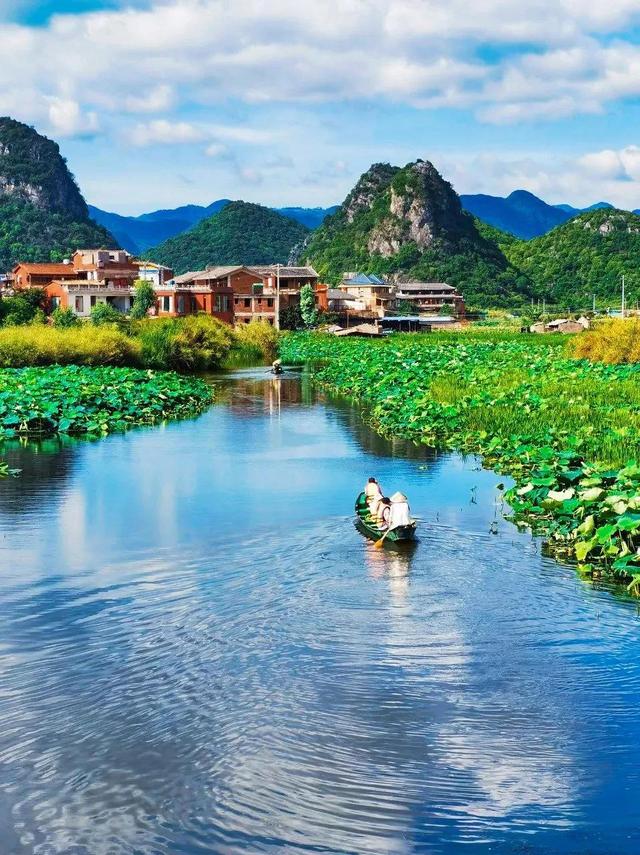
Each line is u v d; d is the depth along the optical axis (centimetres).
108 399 4194
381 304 17112
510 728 1134
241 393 5381
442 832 941
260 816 970
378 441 3406
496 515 2184
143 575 1747
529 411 3625
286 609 1537
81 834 941
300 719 1161
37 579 1734
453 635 1419
